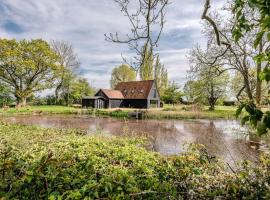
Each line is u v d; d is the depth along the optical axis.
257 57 2.27
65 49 53.78
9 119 28.08
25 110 38.06
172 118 34.59
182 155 6.11
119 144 11.27
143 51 3.67
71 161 5.41
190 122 29.41
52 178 3.47
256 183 3.73
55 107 48.25
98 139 11.48
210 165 5.39
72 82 54.53
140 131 20.45
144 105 49.50
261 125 2.05
